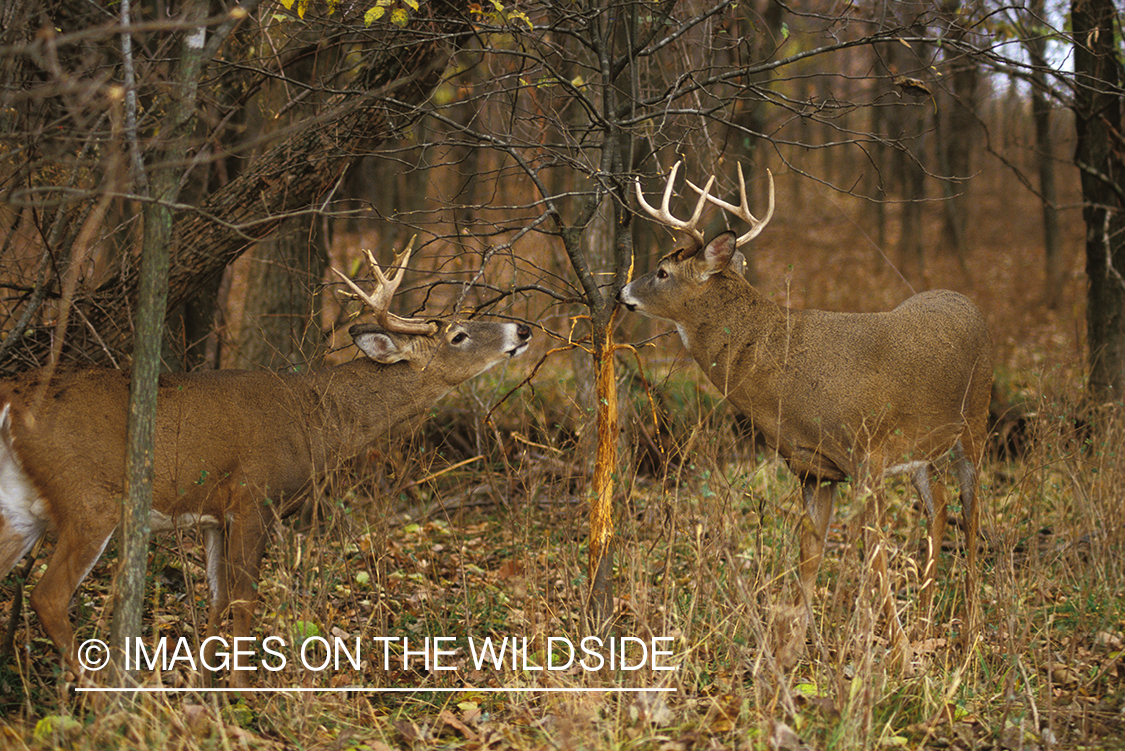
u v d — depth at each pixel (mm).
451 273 8656
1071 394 10453
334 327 8359
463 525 11070
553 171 14648
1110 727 6156
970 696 6664
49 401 6605
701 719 5965
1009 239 42969
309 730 6043
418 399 7953
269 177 8680
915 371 7797
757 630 6223
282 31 8250
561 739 5602
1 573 6652
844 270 34188
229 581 7059
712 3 9484
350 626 7855
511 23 7703
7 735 5574
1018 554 9586
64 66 8516
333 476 7562
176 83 5629
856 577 7480
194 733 5672
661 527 8203
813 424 7805
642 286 8156
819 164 50656
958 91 22422
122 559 5742
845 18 7668
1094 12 11500
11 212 7875
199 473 6988
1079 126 12344
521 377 14758
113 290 8438
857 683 6031
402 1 6988
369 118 8734
